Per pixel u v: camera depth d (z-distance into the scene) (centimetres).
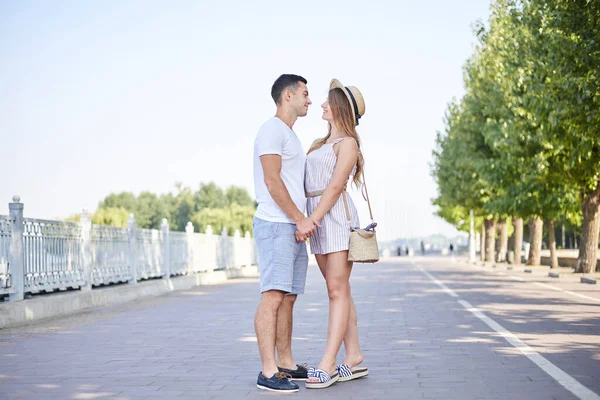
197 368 691
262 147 584
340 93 619
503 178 3167
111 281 1664
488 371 641
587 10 1775
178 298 1761
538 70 2178
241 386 594
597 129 2000
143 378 639
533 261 3838
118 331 1036
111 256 1666
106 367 705
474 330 962
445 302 1463
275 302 593
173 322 1164
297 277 612
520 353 747
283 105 609
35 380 635
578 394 532
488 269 3756
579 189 2694
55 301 1295
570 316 1137
